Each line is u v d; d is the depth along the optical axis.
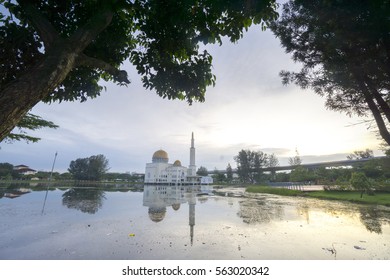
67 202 16.23
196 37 3.54
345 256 5.50
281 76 4.68
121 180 94.12
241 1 3.02
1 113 1.72
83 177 76.50
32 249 5.79
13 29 2.99
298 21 3.93
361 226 9.22
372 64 3.22
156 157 78.19
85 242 6.48
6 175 60.97
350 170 40.84
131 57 3.95
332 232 8.10
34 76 2.03
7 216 10.10
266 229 8.55
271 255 5.57
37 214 10.84
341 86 4.14
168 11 3.09
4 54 2.84
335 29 3.27
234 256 5.47
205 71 3.89
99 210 12.92
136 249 5.92
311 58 4.16
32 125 15.37
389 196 20.38
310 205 16.80
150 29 3.58
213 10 3.18
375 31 2.83
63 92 3.98
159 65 3.93
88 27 2.64
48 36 2.45
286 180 70.19
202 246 6.28
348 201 19.73
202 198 23.36
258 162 80.19
